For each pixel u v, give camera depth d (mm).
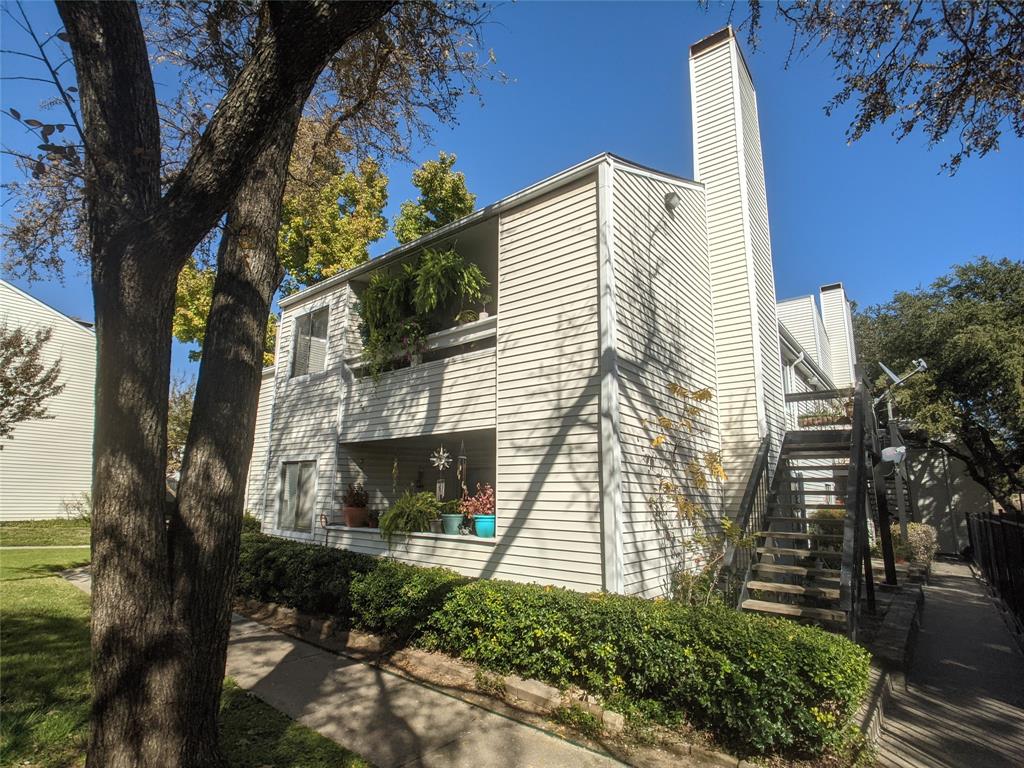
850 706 3941
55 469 20531
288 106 3230
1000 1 4539
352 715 4648
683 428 8047
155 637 2902
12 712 4359
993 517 11180
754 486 7426
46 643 6215
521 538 7016
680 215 8992
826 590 6133
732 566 6527
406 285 9758
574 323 7031
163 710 2865
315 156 7539
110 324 3006
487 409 7910
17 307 20078
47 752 3848
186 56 5840
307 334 12430
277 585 8422
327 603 7547
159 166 3391
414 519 8539
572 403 6828
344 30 3139
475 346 9531
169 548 3191
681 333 8453
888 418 13531
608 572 6043
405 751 4023
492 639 5512
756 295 9633
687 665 4320
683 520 7438
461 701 5004
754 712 3947
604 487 6266
